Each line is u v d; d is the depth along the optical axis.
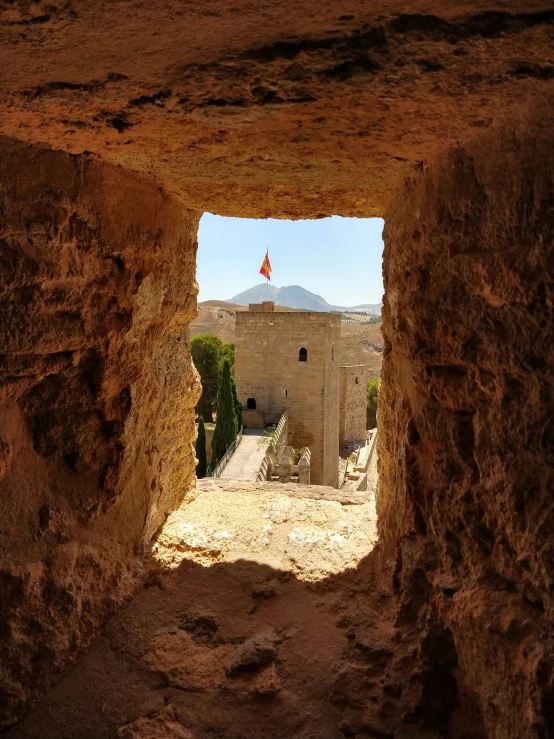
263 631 3.20
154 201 3.45
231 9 1.46
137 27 1.55
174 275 3.96
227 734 2.60
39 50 1.69
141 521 3.77
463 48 1.61
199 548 3.88
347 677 2.80
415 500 2.95
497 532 2.17
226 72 1.82
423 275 2.68
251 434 22.44
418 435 2.94
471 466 2.39
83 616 3.01
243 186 3.42
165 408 4.16
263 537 4.04
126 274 3.20
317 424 25.34
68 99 2.04
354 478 18.70
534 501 1.92
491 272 2.07
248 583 3.56
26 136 2.42
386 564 3.44
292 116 2.14
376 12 1.49
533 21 1.48
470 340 2.31
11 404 2.76
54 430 2.96
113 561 3.34
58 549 2.89
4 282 2.48
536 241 1.86
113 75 1.86
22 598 2.63
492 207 2.10
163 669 2.93
